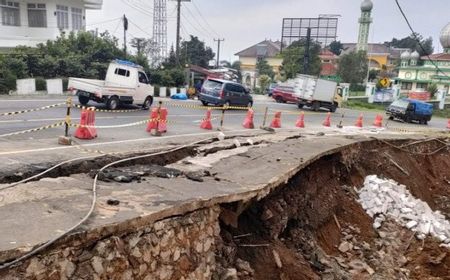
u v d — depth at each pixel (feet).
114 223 13.46
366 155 49.47
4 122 40.70
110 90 58.03
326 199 37.14
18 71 83.51
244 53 316.19
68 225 12.95
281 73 199.00
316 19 179.01
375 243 35.58
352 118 97.30
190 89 112.57
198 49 225.15
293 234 29.43
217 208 19.12
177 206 16.21
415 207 42.50
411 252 35.78
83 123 34.91
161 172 22.88
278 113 60.90
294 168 29.04
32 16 106.63
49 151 27.58
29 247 11.18
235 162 29.04
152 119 42.68
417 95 174.70
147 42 171.22
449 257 35.47
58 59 94.12
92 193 16.85
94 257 12.78
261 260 23.00
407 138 61.46
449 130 88.94
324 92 105.70
